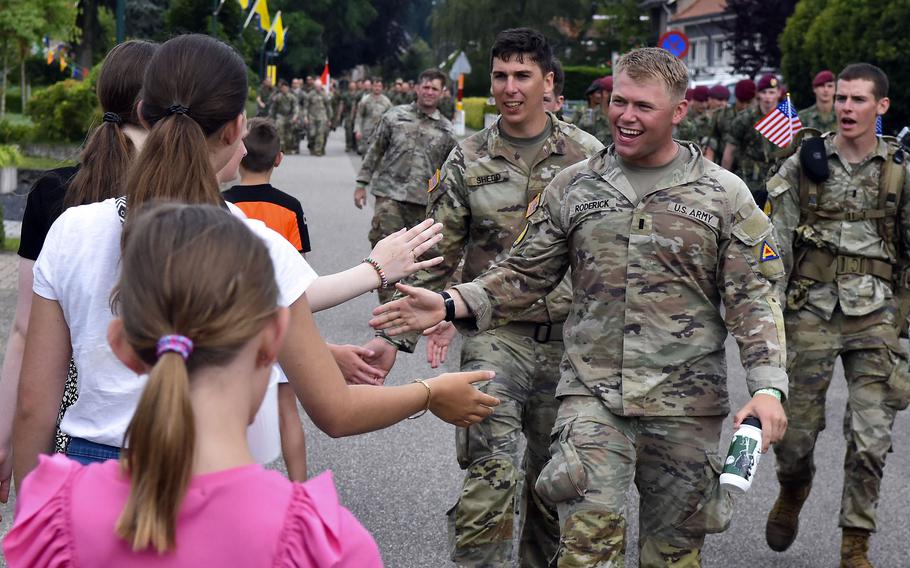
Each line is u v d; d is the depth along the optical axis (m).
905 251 5.62
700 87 17.22
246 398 1.88
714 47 66.56
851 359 5.54
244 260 1.82
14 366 3.12
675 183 3.95
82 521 1.84
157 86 2.76
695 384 3.93
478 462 4.58
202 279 1.78
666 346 3.92
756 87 13.59
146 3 49.19
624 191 3.98
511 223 5.00
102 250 2.71
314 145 34.72
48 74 45.84
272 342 1.89
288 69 88.38
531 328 4.79
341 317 10.74
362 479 6.38
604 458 3.81
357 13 88.75
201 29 28.95
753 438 3.59
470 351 4.79
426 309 4.04
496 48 4.98
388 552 5.34
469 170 5.02
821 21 29.83
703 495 3.91
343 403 2.70
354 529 1.91
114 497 1.85
